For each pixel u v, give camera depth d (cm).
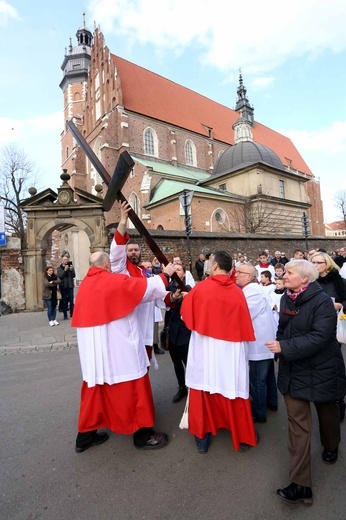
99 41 3550
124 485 254
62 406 413
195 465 278
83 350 295
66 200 1242
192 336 308
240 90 5075
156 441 307
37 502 238
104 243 1234
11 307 1209
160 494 243
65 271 1041
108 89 3366
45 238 1259
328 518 215
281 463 278
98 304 285
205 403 296
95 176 3503
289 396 249
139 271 390
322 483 251
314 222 4628
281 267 628
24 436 339
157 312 647
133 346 291
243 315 290
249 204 2700
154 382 488
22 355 675
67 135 4222
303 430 240
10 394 460
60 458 295
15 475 272
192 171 3716
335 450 278
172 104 3872
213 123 4278
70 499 241
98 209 1241
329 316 241
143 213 2603
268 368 359
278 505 228
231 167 3142
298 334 252
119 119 3177
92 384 283
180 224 2272
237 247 1792
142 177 2730
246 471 268
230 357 285
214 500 235
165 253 1477
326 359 245
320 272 450
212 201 2500
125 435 334
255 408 359
